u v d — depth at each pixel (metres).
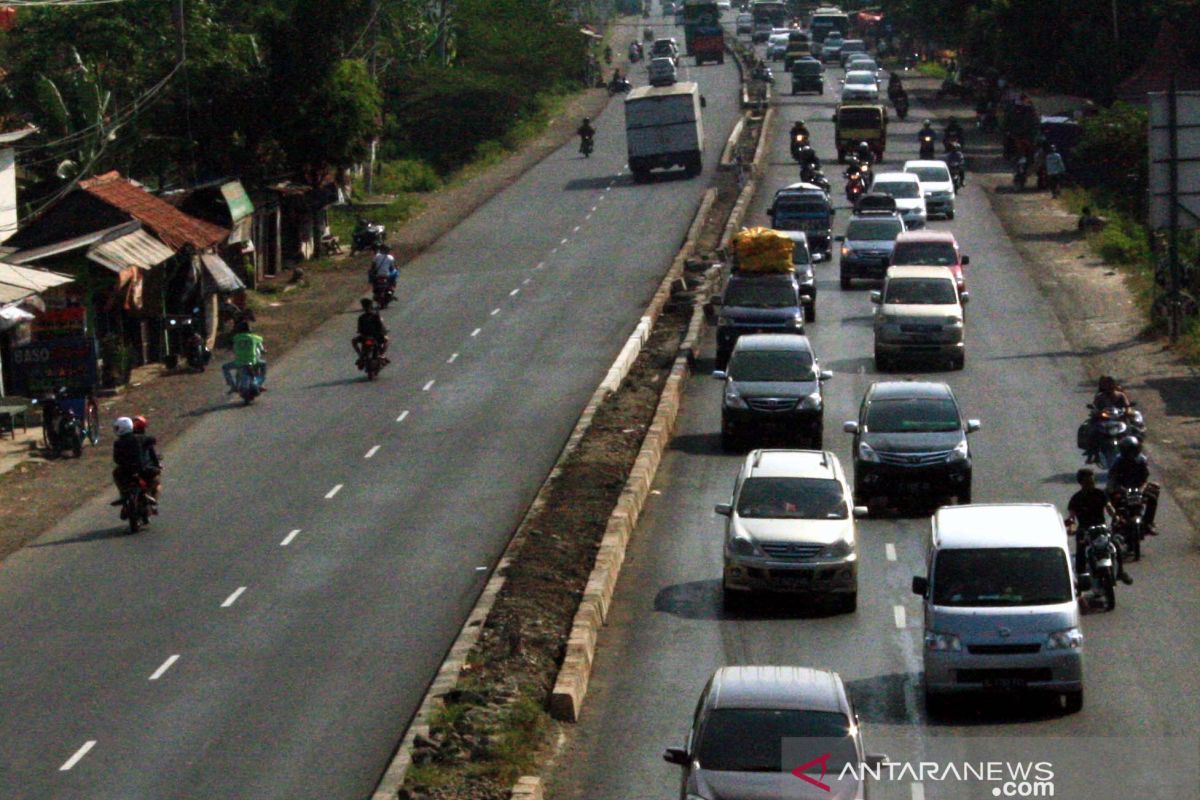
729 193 143.12
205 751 36.00
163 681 40.94
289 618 45.97
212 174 117.56
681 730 36.78
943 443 56.28
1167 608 44.94
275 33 117.75
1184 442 64.50
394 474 63.22
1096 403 61.22
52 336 73.69
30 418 76.06
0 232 90.94
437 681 38.84
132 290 84.19
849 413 71.38
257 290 108.81
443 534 54.44
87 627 45.88
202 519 57.81
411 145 191.38
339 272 117.31
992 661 36.72
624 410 71.38
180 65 111.94
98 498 61.75
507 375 81.62
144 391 81.69
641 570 50.00
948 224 125.31
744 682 30.78
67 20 135.50
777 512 46.88
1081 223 119.62
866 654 42.00
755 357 66.94
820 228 112.81
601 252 118.75
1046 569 38.22
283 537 54.84
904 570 49.72
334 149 118.88
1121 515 49.84
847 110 158.12
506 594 45.81
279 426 72.75
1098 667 40.25
